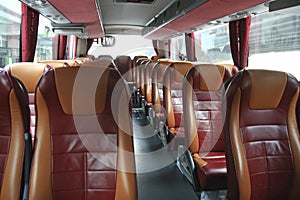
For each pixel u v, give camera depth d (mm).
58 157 1451
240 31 5164
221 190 2229
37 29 5211
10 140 1374
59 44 7492
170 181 3127
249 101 1616
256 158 1620
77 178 1463
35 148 1429
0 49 4090
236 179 1575
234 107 1596
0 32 4059
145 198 2777
